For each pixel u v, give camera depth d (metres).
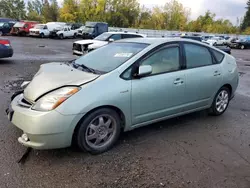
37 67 10.03
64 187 2.69
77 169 3.01
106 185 2.75
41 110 3.00
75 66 3.99
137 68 3.61
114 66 3.61
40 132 2.95
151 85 3.70
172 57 4.10
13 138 3.66
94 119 3.27
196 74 4.34
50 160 3.17
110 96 3.28
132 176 2.93
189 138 4.00
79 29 35.56
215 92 4.80
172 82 3.97
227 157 3.48
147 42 4.10
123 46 4.20
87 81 3.25
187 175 3.00
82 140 3.22
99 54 4.21
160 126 4.42
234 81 5.14
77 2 56.31
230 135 4.20
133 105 3.56
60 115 2.98
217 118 4.98
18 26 31.09
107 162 3.20
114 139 3.52
